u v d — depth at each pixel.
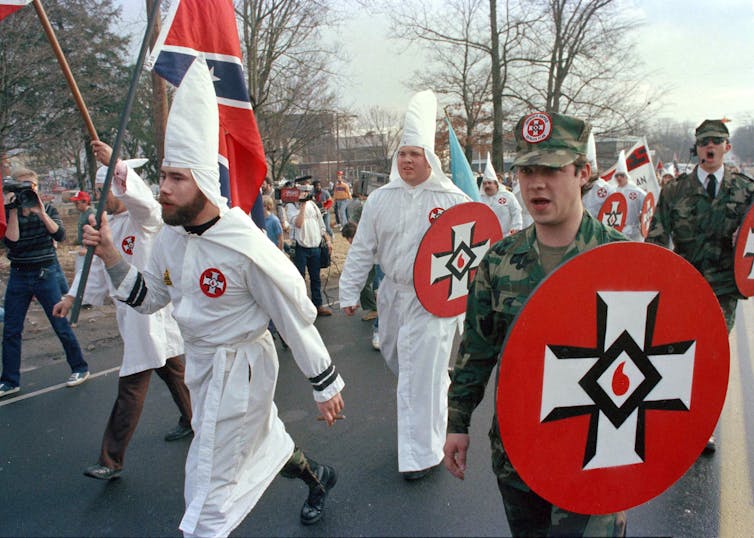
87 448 3.93
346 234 7.14
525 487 1.82
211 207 2.26
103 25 15.26
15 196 4.79
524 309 1.43
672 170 19.86
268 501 3.16
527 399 1.47
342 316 7.71
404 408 3.40
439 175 3.60
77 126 16.38
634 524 2.82
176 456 3.74
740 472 3.38
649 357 1.57
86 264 2.35
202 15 3.73
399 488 3.28
